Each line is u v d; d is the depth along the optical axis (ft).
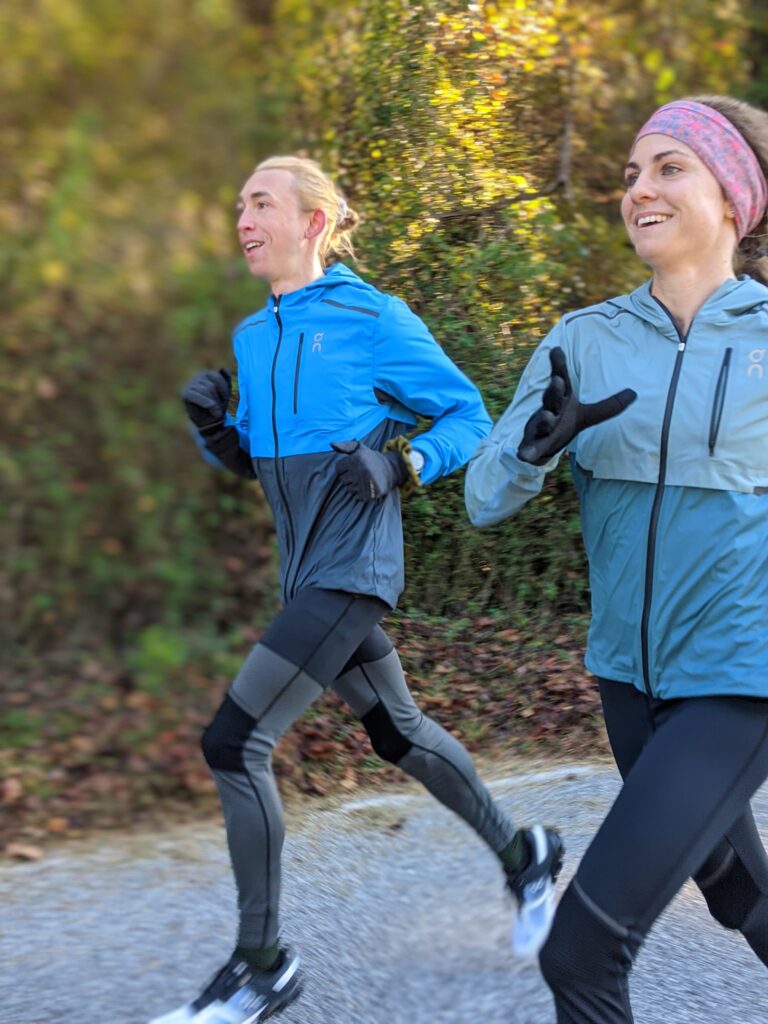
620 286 16.29
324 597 8.54
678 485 6.77
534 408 7.27
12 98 24.11
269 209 9.09
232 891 11.40
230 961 8.47
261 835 8.32
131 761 15.10
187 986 9.42
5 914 10.81
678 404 6.78
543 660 12.36
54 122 24.14
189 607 18.49
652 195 6.94
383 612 8.81
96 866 12.11
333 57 16.98
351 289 8.95
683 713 6.64
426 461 8.68
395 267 12.46
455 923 10.14
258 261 9.18
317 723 12.70
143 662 17.47
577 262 15.70
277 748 12.53
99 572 18.63
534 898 9.59
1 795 13.96
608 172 18.11
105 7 25.43
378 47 14.03
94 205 22.99
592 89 17.80
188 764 15.12
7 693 16.63
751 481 6.72
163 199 23.56
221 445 9.62
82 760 15.11
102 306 21.76
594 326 7.13
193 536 19.19
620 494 6.97
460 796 9.47
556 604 12.44
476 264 12.46
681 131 6.92
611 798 12.10
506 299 12.55
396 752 9.37
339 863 11.19
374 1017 8.73
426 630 11.82
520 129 14.52
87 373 20.85
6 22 24.72
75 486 19.53
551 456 6.59
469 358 12.16
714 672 6.64
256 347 9.16
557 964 6.22
